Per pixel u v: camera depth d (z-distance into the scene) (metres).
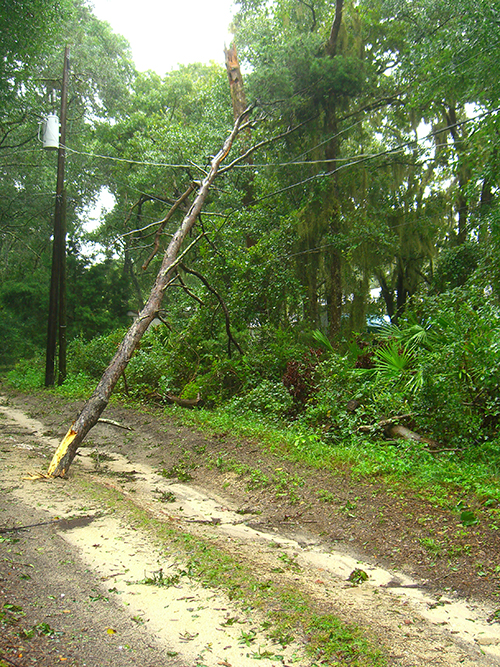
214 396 12.80
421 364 9.02
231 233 16.72
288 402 10.95
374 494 6.09
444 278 19.52
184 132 20.62
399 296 22.17
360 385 10.27
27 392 16.64
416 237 19.36
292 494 6.45
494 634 3.54
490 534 4.82
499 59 11.89
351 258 17.23
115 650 3.05
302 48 16.86
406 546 4.94
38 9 17.34
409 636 3.43
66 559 4.29
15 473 7.00
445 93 15.03
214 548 4.85
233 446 8.74
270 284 15.28
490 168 12.20
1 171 27.78
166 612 3.55
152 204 24.66
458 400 8.38
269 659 3.05
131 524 5.26
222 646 3.17
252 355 13.80
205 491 7.19
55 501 5.84
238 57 18.77
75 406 13.25
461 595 4.11
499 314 9.69
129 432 10.77
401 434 8.73
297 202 18.19
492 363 8.18
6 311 28.38
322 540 5.36
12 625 3.18
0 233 30.39
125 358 8.88
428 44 13.90
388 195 20.12
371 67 18.25
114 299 27.25
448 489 6.09
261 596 3.84
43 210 29.27
